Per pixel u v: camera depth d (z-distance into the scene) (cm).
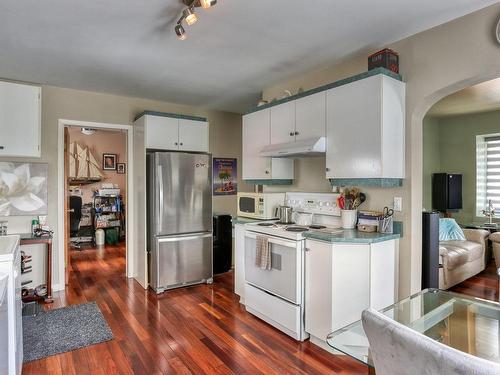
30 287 365
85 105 398
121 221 695
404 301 172
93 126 404
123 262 512
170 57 288
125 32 240
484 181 525
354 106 246
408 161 249
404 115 250
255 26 230
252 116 357
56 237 382
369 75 237
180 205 388
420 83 243
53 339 258
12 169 357
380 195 268
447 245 409
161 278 373
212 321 292
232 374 212
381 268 240
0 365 161
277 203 341
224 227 461
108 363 225
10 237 225
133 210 432
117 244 656
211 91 400
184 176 391
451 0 199
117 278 429
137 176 418
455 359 71
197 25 228
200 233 402
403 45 253
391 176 238
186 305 332
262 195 336
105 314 309
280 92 371
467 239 452
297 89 350
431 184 545
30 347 245
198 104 469
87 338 259
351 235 242
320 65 309
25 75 337
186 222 392
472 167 522
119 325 284
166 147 404
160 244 373
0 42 256
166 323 288
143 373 213
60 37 248
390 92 237
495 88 374
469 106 463
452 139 544
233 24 227
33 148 343
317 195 310
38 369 218
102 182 699
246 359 229
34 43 258
